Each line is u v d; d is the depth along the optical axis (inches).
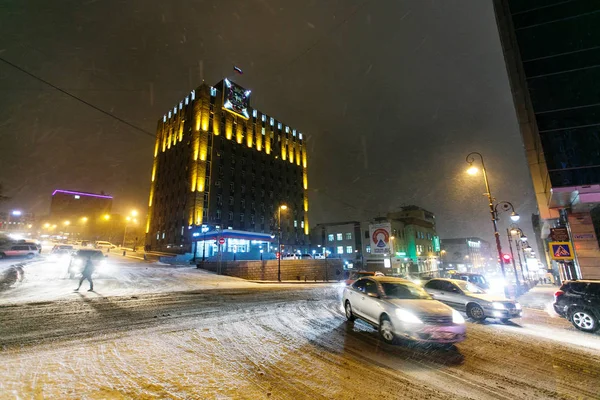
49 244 2351.1
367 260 2527.1
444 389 178.5
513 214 695.7
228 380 178.9
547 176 545.6
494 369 213.3
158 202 2640.3
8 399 142.0
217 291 632.4
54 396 147.6
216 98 2501.2
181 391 161.5
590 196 523.8
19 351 210.2
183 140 2474.2
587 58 556.1
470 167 714.8
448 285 469.4
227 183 2444.6
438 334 242.8
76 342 237.1
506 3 666.2
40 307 364.2
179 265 1418.6
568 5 589.3
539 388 183.8
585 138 526.3
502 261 650.8
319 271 1670.8
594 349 269.3
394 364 217.3
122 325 297.1
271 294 622.8
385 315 275.4
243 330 299.4
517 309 394.9
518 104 695.1
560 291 384.8
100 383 165.5
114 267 1085.8
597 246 583.8
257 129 2859.3
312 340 271.4
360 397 164.6
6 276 660.1
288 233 2947.8
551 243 598.5
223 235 1879.9
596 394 177.2
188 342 251.0
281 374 191.8
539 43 591.2
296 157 3321.9
